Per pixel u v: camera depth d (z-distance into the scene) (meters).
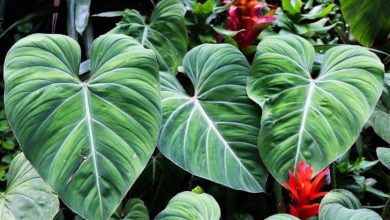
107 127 1.04
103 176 1.00
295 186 1.11
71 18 1.64
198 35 1.58
